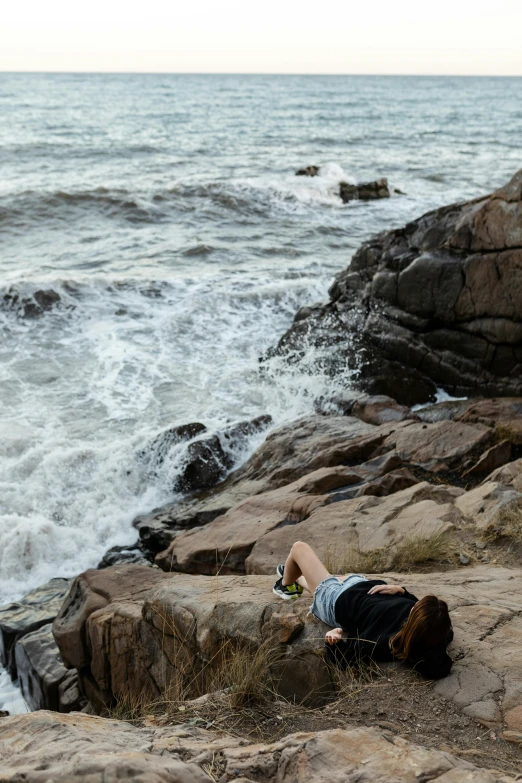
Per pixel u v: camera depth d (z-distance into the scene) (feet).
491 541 20.65
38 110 230.27
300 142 168.25
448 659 12.89
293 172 120.98
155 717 13.23
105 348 48.57
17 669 24.52
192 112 248.93
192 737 11.60
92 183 99.09
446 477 30.01
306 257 72.23
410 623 12.85
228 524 26.84
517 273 37.01
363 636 13.47
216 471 35.65
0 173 108.17
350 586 14.60
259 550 23.20
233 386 43.70
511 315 37.65
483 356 39.17
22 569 30.04
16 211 82.53
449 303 39.93
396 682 12.84
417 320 41.75
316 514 25.07
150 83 526.16
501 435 32.01
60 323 52.08
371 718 12.00
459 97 435.12
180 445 35.78
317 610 14.71
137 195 88.12
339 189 101.71
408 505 24.32
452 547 20.52
